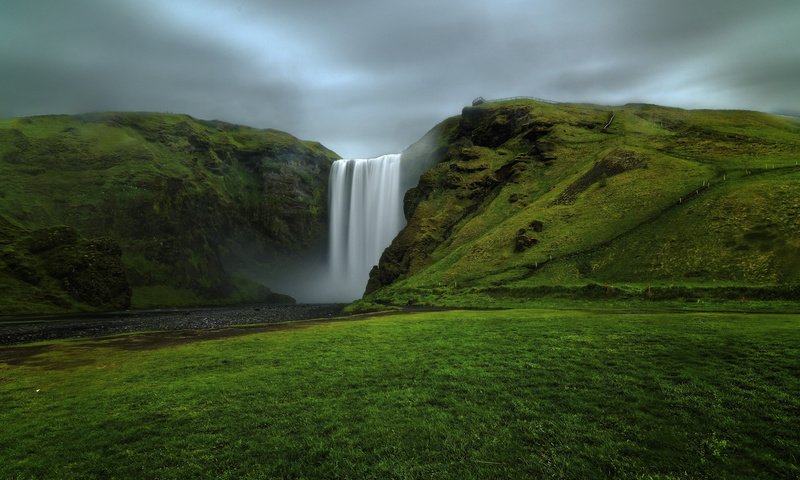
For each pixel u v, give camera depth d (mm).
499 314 41750
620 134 119688
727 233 50062
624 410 13344
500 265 75438
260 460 11180
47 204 139875
